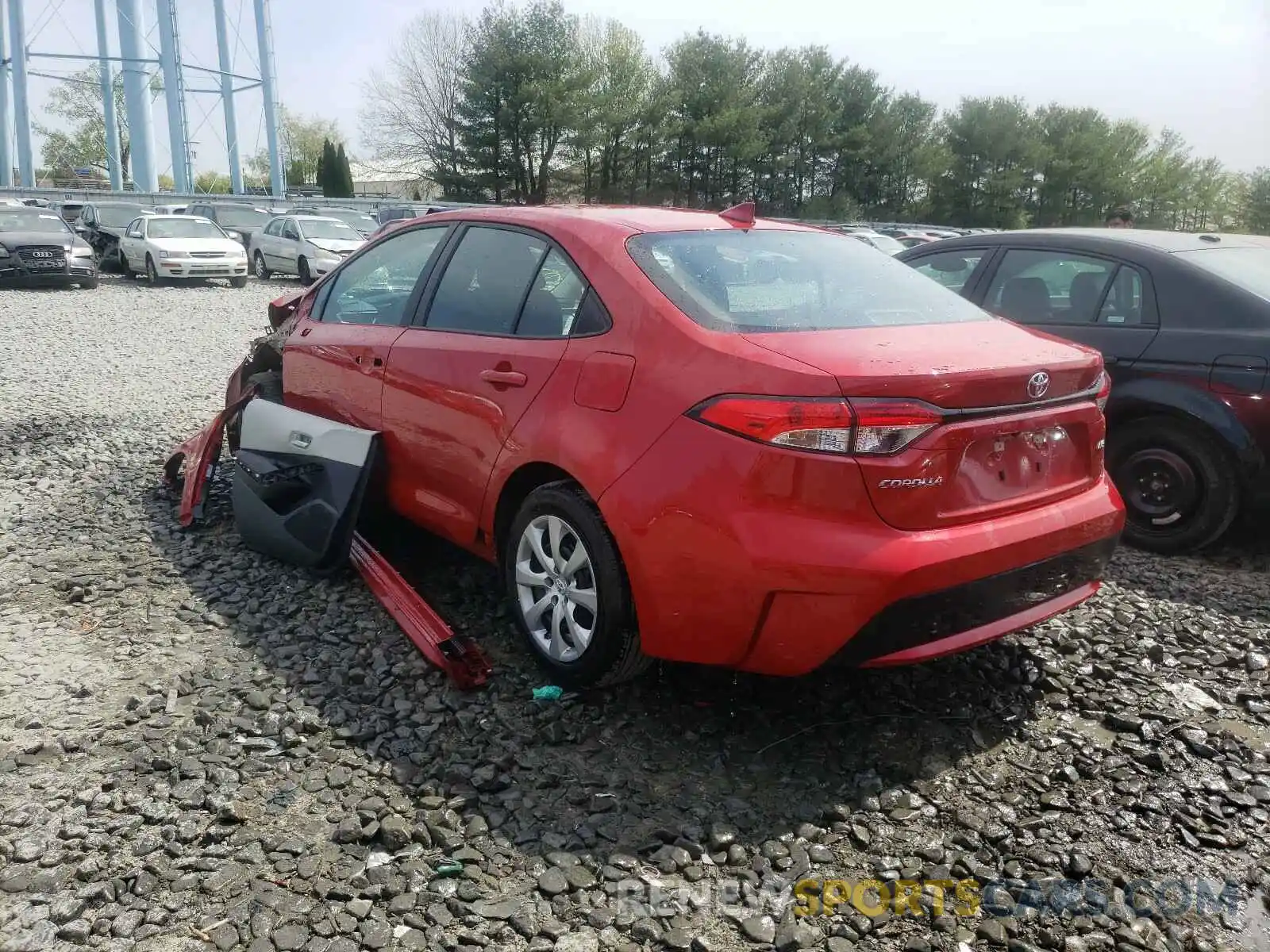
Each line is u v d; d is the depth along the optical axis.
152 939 2.36
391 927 2.42
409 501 4.28
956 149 69.62
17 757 3.08
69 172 73.69
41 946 2.32
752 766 3.13
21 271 18.36
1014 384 3.01
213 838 2.71
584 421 3.29
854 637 2.85
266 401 4.97
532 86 51.62
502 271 3.92
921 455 2.82
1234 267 5.21
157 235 21.25
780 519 2.81
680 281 3.31
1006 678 3.75
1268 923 2.52
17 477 6.12
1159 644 4.06
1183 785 3.09
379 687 3.57
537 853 2.70
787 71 61.34
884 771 3.13
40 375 9.75
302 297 5.55
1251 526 5.63
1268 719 3.52
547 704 3.46
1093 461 3.44
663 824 2.82
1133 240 5.48
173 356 11.28
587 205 4.19
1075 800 3.01
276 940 2.36
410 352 4.14
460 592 4.47
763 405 2.82
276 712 3.38
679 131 58.34
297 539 4.50
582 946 2.38
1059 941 2.43
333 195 61.81
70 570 4.61
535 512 3.51
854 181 63.50
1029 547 3.08
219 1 49.66
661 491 3.00
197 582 4.49
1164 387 5.04
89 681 3.57
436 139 60.34
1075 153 72.06
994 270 5.96
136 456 6.65
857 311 3.44
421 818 2.82
